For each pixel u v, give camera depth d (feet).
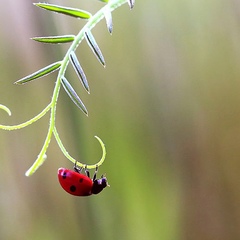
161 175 0.67
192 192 0.68
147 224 0.68
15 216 0.69
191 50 0.65
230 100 0.65
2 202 0.68
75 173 0.47
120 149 0.67
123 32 0.65
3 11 0.64
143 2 0.64
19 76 0.65
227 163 0.67
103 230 0.69
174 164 0.67
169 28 0.65
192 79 0.65
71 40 0.41
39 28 0.63
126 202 0.68
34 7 0.63
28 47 0.64
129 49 0.65
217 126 0.66
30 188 0.68
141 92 0.66
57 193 0.68
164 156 0.67
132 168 0.67
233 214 0.67
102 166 0.67
